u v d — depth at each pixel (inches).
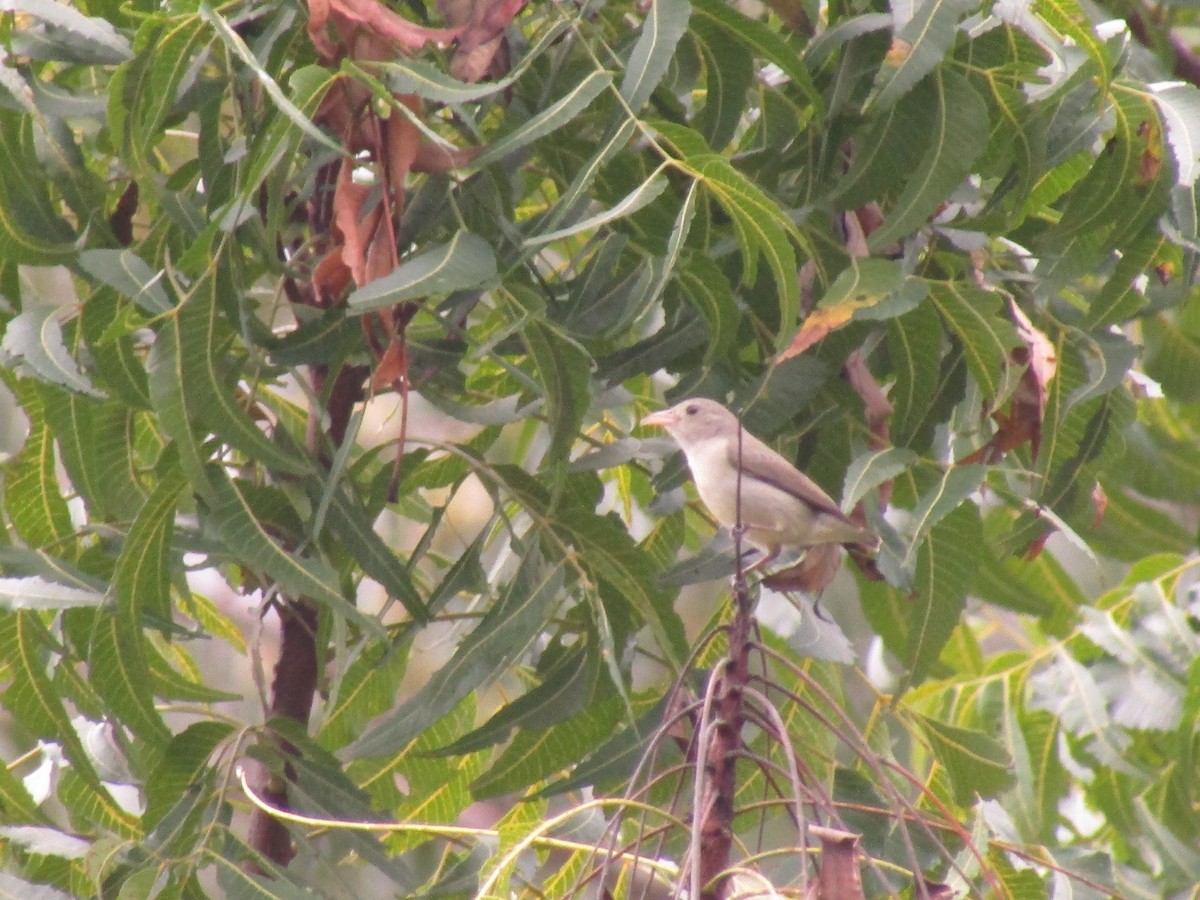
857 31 351.9
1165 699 519.5
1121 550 637.3
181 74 330.6
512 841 305.7
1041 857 394.0
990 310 373.7
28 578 347.9
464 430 611.8
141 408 368.2
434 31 333.1
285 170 338.6
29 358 339.3
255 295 446.3
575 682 381.4
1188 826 529.7
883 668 572.1
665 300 388.8
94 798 412.8
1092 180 386.6
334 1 325.4
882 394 406.6
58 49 357.7
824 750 438.0
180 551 377.7
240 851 358.3
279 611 415.2
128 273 332.8
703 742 264.1
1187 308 612.7
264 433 345.7
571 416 346.6
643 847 392.8
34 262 369.7
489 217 363.6
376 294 302.5
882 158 358.0
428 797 455.2
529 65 370.3
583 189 328.5
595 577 381.4
